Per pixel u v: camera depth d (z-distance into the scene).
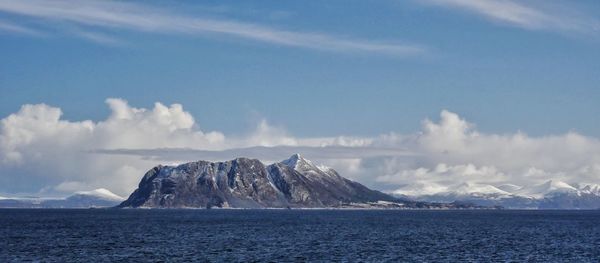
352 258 131.62
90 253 138.25
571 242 176.88
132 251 142.75
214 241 173.50
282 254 138.25
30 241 170.75
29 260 125.56
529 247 158.50
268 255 136.12
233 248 151.38
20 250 144.38
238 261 125.25
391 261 126.75
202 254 137.00
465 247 157.38
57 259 127.31
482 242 174.62
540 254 140.88
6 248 148.88
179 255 134.75
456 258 132.38
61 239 178.88
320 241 176.00
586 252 146.38
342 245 162.38
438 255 137.62
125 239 179.88
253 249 149.25
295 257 132.88
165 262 122.75
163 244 162.12
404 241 177.50
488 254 140.00
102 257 130.75
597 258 133.75
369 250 148.25
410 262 125.38
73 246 155.00
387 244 166.12
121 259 127.38
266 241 174.75
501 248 154.88
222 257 131.75
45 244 160.75
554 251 148.12
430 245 163.25
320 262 124.62
